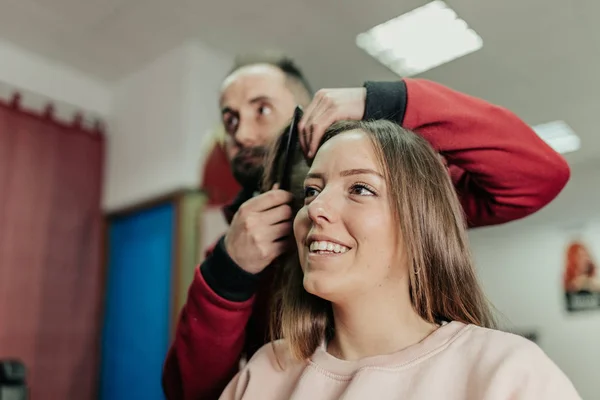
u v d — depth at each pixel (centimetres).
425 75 241
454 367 53
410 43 220
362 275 57
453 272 62
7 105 223
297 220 63
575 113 277
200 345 73
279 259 75
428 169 64
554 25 202
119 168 247
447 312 62
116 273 237
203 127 222
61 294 226
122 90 258
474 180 80
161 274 213
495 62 229
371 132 63
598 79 241
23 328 211
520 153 74
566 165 78
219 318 71
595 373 320
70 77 249
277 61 110
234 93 106
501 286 369
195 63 225
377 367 56
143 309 218
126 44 229
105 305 237
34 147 229
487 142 73
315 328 67
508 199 78
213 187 207
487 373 50
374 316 59
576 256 344
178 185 213
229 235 72
